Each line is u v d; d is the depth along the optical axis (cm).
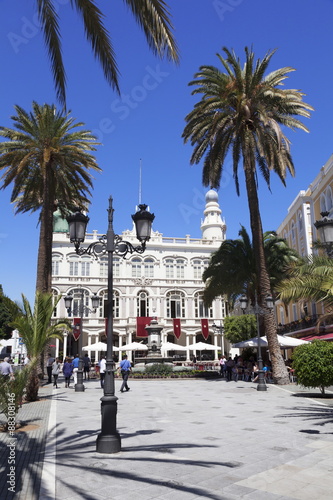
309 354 1853
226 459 807
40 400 1853
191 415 1371
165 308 6228
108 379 897
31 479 680
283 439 983
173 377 3219
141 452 862
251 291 3272
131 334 6034
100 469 738
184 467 753
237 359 3597
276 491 630
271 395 1977
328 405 1585
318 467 754
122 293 6119
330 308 1344
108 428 870
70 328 1875
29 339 1697
